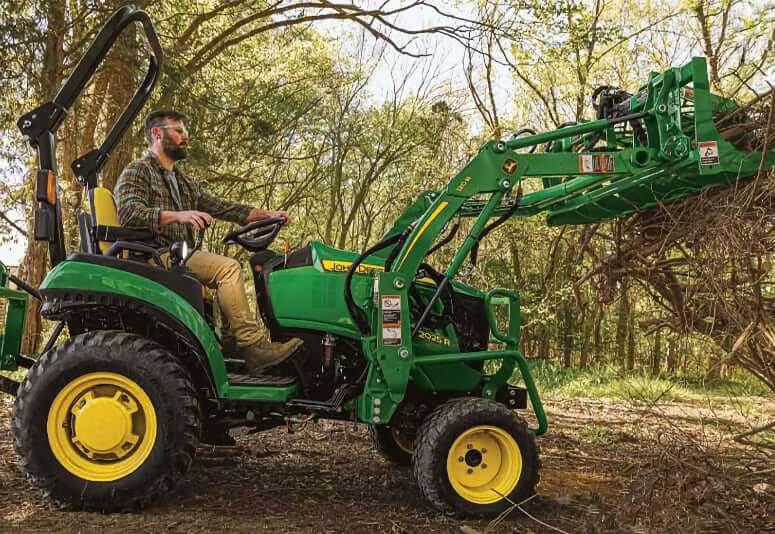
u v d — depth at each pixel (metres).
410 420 4.24
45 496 3.32
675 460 3.57
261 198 20.64
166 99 11.17
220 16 14.95
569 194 4.14
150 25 3.86
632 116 3.91
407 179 19.45
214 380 3.47
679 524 3.29
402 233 3.72
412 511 3.62
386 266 3.69
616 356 13.84
